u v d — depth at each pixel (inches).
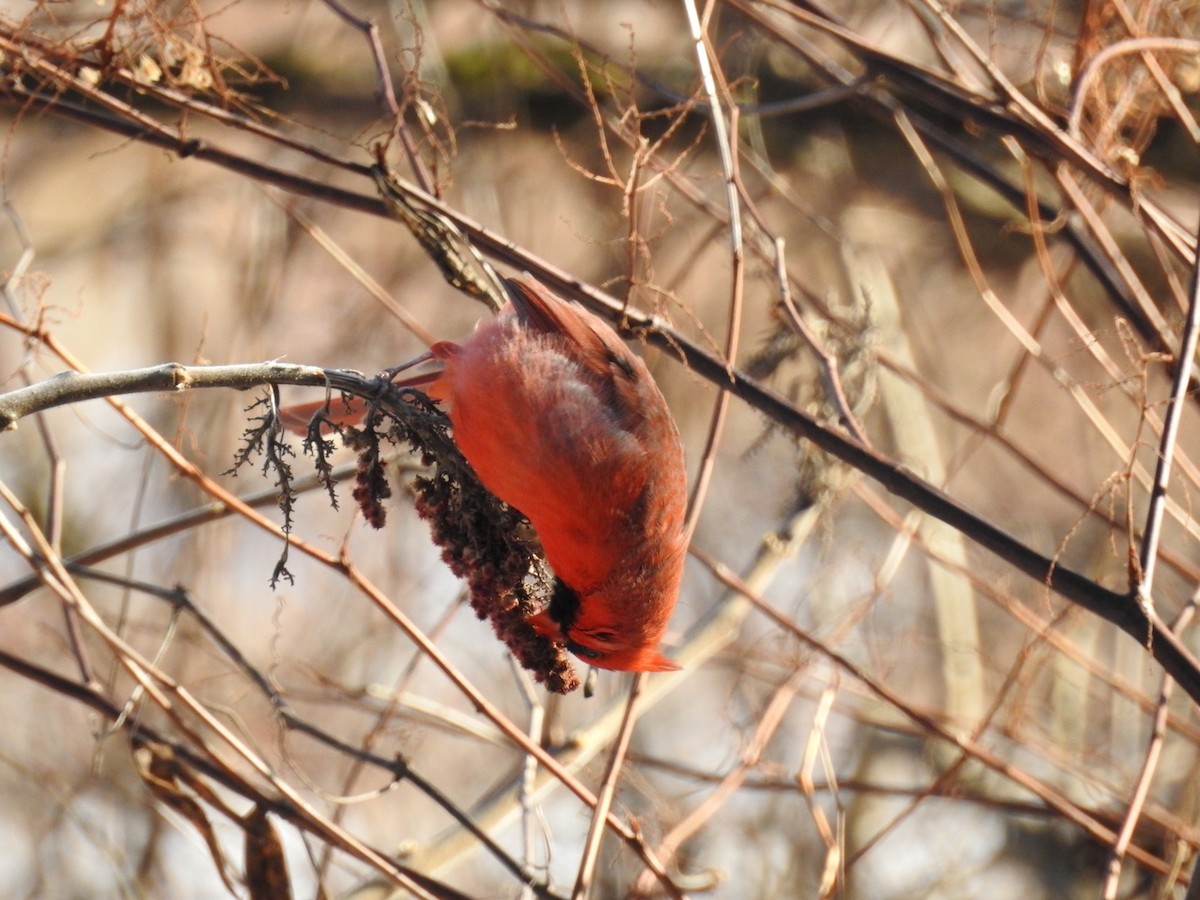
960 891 476.1
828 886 313.7
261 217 543.2
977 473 551.5
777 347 379.6
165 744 300.2
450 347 253.0
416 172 313.1
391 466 309.1
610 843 410.3
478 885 457.4
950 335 588.4
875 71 333.4
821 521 423.5
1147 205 305.7
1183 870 374.9
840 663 336.2
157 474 519.8
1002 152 546.6
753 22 351.6
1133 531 289.7
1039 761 459.5
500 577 233.8
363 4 555.5
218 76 307.0
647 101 514.9
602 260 520.7
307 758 456.8
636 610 244.7
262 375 217.6
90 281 596.4
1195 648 445.7
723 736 455.5
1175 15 350.6
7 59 304.0
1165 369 332.2
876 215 556.1
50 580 277.0
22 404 202.4
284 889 292.5
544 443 235.0
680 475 250.4
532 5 528.4
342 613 498.6
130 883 416.5
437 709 349.1
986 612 494.0
